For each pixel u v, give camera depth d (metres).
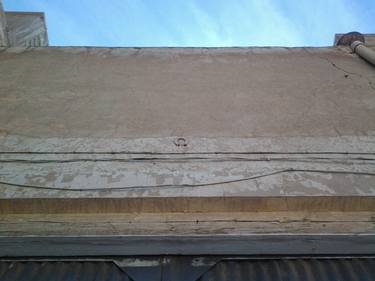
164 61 4.22
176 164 2.49
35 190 2.25
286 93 3.52
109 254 2.05
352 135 2.86
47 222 2.16
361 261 2.02
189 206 2.21
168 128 2.93
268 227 2.12
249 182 2.33
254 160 2.54
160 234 2.04
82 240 2.03
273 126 2.98
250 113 3.17
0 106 3.24
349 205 2.24
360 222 2.17
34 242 2.03
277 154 2.60
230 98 3.42
